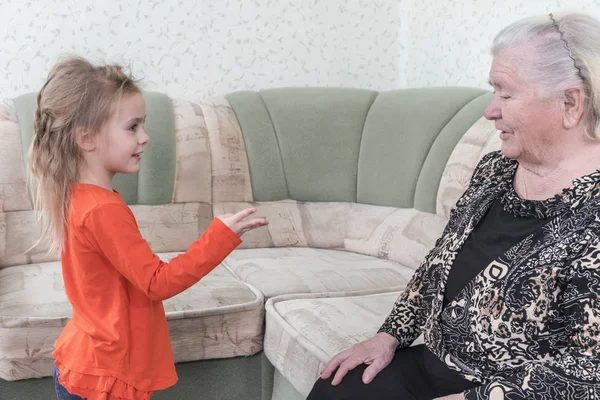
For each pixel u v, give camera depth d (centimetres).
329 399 145
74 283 156
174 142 280
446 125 262
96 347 149
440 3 317
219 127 290
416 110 276
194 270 146
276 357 203
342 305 207
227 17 325
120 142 153
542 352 117
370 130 291
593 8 230
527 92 123
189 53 322
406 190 270
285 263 254
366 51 352
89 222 145
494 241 129
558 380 108
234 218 149
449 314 131
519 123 125
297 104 301
